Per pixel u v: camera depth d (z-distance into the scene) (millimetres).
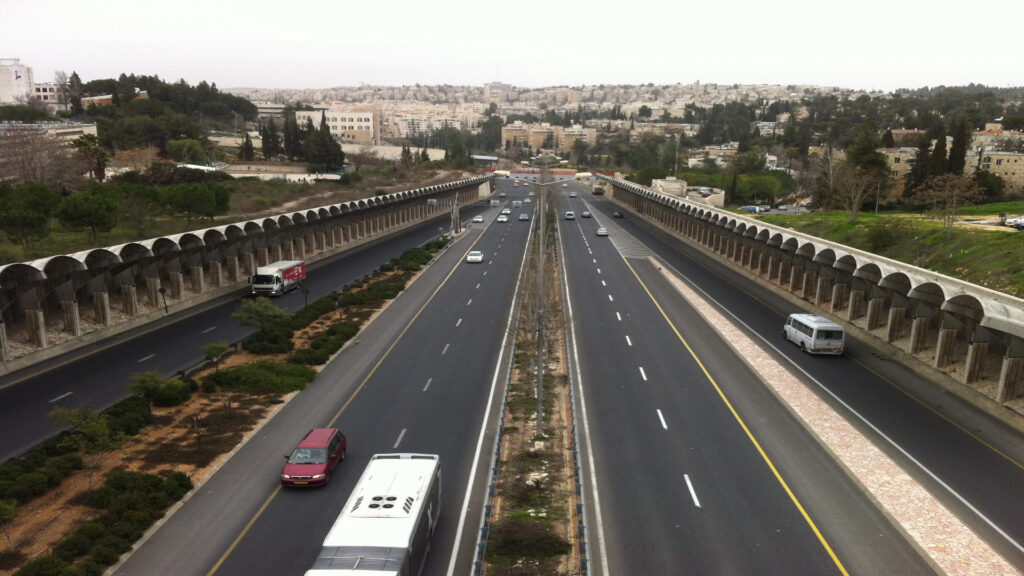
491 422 32094
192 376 37594
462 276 70250
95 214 54000
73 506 23797
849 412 33094
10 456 27312
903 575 20031
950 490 25359
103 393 34469
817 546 21531
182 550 21203
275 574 19938
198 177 109812
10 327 40281
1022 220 73438
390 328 49344
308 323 49562
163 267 52562
